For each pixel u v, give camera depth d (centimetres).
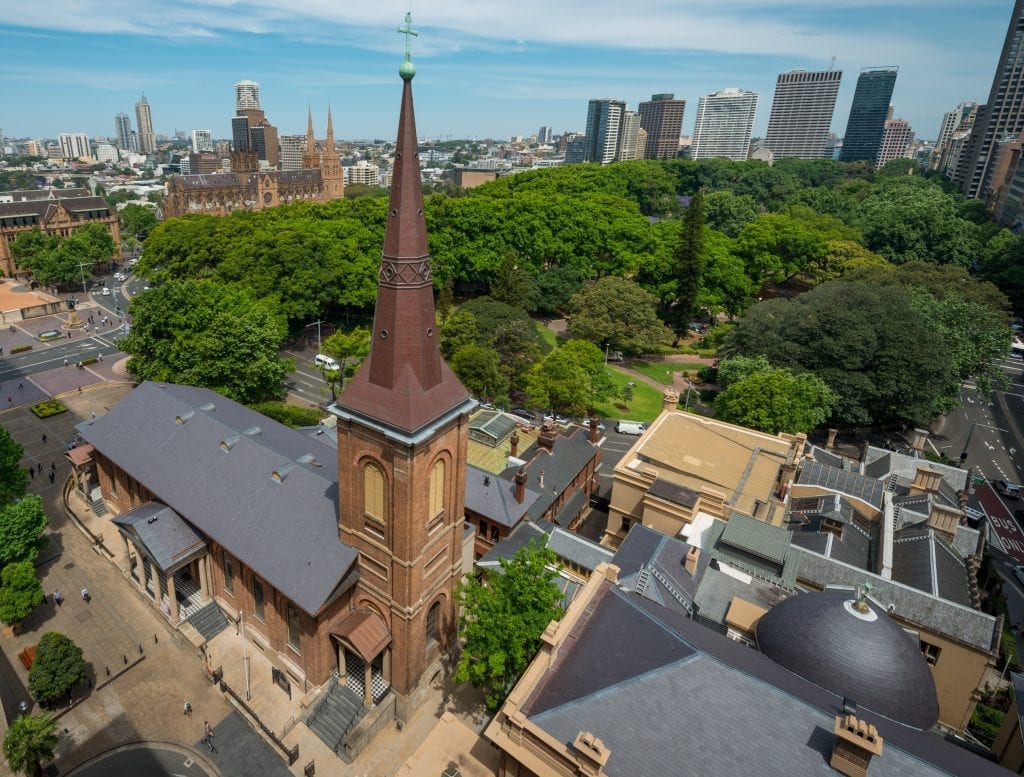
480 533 5712
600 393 9156
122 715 4266
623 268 13675
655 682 2962
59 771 3888
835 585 4706
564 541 5309
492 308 10381
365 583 4147
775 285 16650
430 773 3816
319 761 3991
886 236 16338
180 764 3966
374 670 4525
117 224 18275
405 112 3206
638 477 6181
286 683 4488
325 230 13038
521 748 2992
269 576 4197
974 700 4353
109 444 5712
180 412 5691
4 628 4891
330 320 13125
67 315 13212
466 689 4550
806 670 3247
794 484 6512
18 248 14762
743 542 4838
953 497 6606
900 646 3231
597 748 2684
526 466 5909
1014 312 14588
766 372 8638
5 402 8938
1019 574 6669
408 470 3556
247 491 4762
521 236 14000
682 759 2741
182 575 5438
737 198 19425
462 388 3891
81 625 4984
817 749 2636
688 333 13788
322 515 4375
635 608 3391
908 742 2727
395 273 3397
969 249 15538
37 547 5234
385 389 3559
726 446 6688
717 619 4188
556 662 3294
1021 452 9638
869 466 7362
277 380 8612
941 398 9150
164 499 5041
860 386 8712
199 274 12119
